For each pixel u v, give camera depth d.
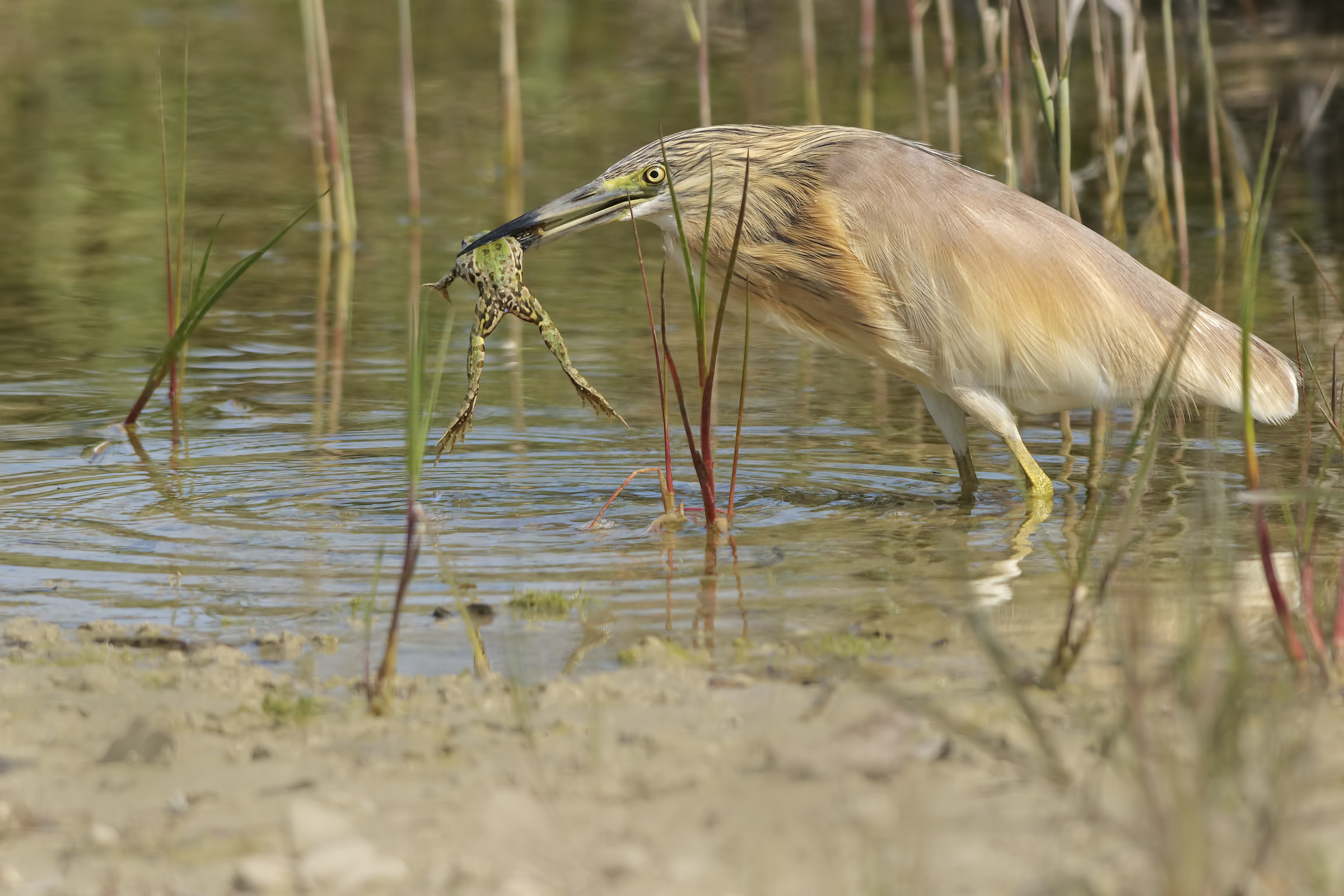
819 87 29.69
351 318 16.95
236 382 14.42
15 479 11.27
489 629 8.02
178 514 10.38
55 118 27.91
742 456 12.03
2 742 6.45
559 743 6.32
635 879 4.97
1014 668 7.11
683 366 15.06
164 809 5.76
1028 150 21.62
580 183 23.05
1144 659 7.14
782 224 11.27
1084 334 10.80
